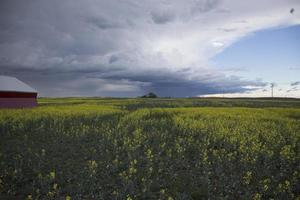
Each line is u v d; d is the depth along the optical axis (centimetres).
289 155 1395
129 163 1309
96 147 1617
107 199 947
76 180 1102
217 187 1035
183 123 2338
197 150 1559
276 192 975
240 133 1909
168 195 973
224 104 6128
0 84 4431
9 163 1271
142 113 3203
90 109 3841
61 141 1770
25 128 2128
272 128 2197
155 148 1587
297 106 5594
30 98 4750
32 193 984
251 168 1227
